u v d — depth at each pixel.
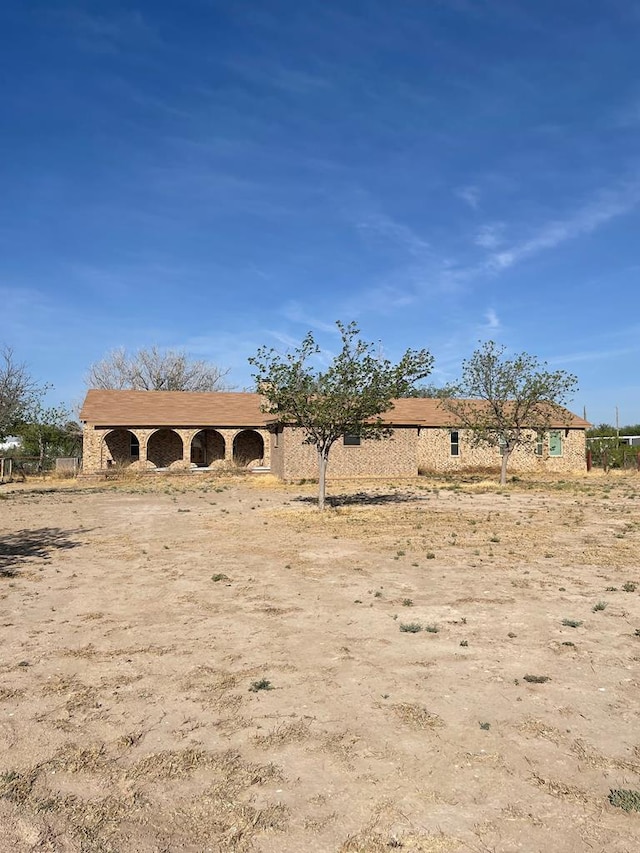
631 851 3.04
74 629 6.81
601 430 49.56
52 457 40.59
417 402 38.78
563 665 5.55
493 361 27.05
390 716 4.54
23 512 18.33
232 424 34.94
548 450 36.62
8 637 6.56
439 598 7.97
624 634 6.42
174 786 3.68
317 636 6.45
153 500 21.97
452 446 36.22
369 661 5.69
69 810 3.45
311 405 17.58
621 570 9.55
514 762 3.89
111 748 4.15
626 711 4.60
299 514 17.09
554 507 18.23
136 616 7.30
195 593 8.36
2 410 25.78
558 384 26.45
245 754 4.04
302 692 5.00
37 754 4.08
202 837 3.20
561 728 4.34
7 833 3.25
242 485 28.52
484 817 3.32
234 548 11.88
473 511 17.42
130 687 5.18
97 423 33.38
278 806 3.46
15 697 5.00
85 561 10.71
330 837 3.18
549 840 3.12
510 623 6.84
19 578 9.38
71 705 4.84
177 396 38.28
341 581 8.99
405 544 12.09
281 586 8.72
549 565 9.98
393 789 3.60
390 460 32.44
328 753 4.03
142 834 3.23
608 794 3.52
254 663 5.69
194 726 4.45
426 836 3.17
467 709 4.64
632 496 21.25
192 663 5.71
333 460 31.62
